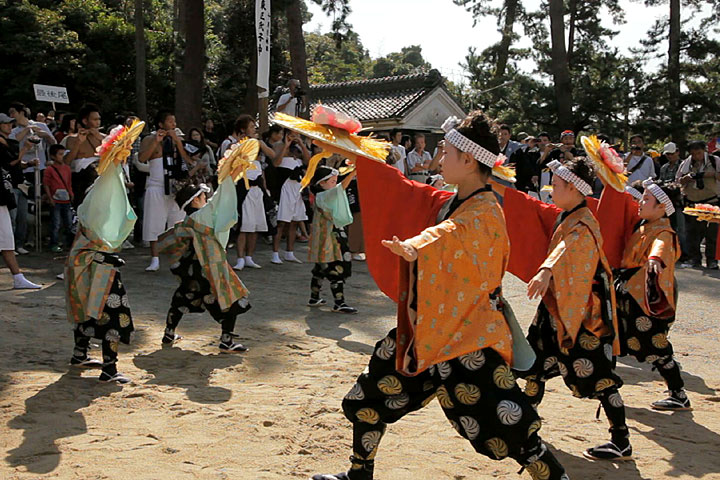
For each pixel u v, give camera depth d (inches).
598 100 1062.4
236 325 281.9
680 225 498.6
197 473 145.5
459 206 126.6
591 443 175.9
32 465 146.3
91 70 870.4
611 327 165.3
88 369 215.6
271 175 442.6
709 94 1098.1
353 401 131.2
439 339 121.1
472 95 1162.6
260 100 542.9
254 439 164.9
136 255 430.0
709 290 405.1
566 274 161.0
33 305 291.4
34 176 438.3
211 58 977.5
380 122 871.1
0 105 884.0
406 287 123.9
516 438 119.7
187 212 248.2
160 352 238.8
